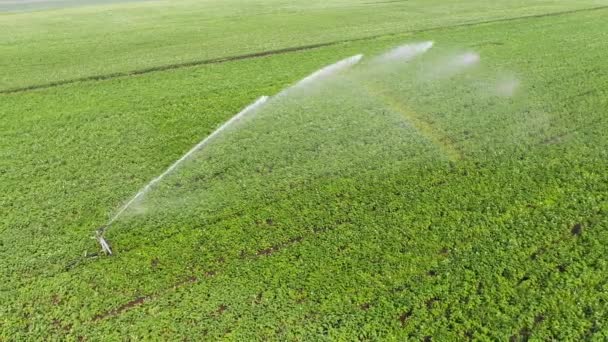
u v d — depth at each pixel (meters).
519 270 11.32
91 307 10.83
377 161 16.11
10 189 15.12
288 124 18.73
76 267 12.02
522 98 20.17
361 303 10.70
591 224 12.74
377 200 14.16
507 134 17.44
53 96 22.22
